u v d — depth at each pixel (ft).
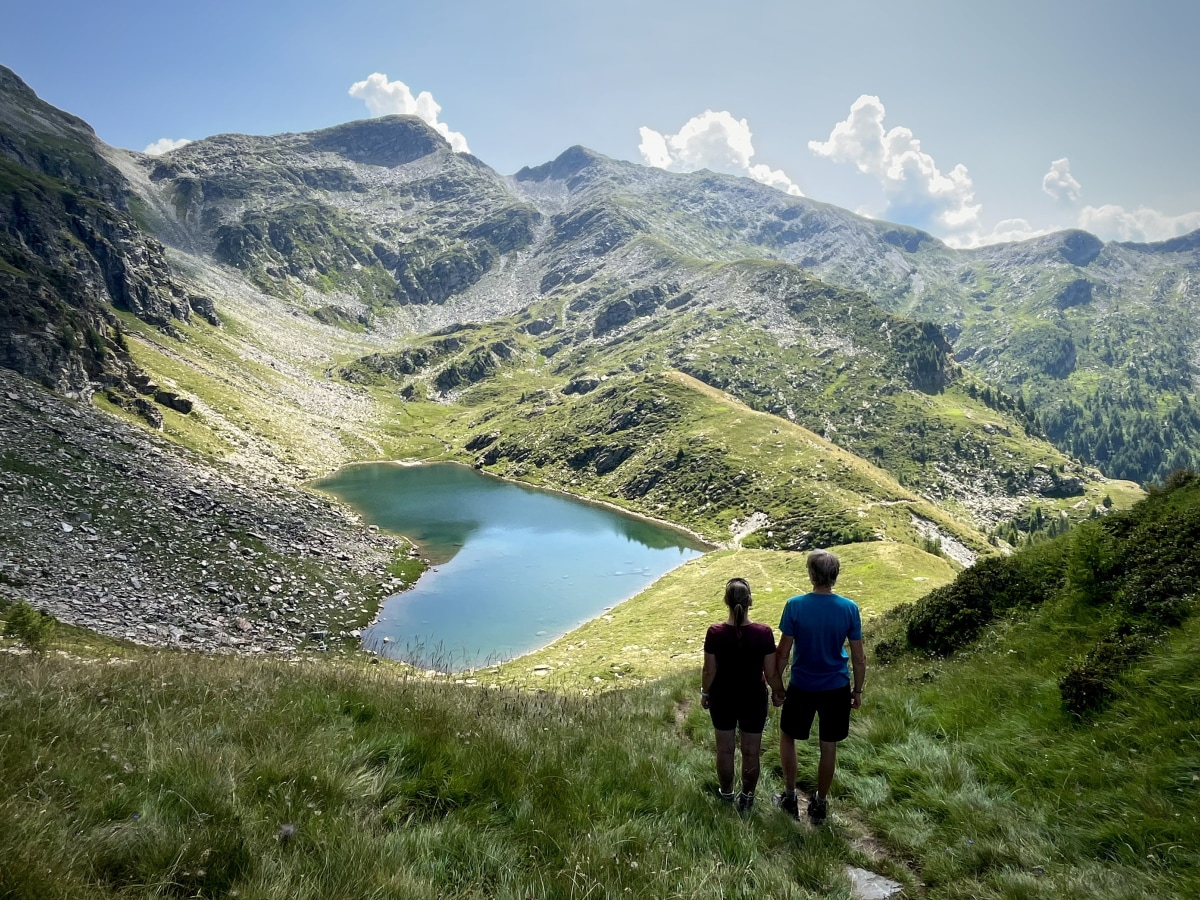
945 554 369.09
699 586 224.74
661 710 46.16
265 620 178.50
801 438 550.36
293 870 15.62
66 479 206.08
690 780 27.27
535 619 218.59
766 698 27.84
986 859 22.34
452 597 238.89
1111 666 32.45
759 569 227.61
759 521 433.89
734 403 655.76
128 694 30.30
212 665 44.60
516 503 474.49
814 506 427.33
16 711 23.68
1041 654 41.63
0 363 338.75
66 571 159.33
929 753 31.42
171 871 14.85
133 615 150.51
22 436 220.84
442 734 26.22
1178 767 23.91
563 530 393.91
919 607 67.67
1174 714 27.30
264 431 558.15
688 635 169.17
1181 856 19.84
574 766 26.04
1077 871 20.22
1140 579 41.81
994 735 32.19
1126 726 27.91
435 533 356.79
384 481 531.91
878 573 189.98
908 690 43.80
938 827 25.23
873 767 31.71
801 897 18.76
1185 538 43.04
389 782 22.33
